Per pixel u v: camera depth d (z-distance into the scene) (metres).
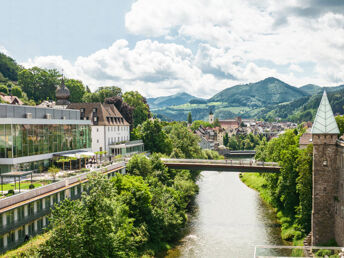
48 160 51.34
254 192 79.62
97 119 83.19
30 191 33.91
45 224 36.50
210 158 112.56
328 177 44.41
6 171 42.47
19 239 31.98
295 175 54.44
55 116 56.75
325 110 45.50
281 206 61.88
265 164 62.50
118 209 36.84
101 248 31.19
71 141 58.94
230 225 54.78
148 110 138.62
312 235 45.06
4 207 30.11
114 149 84.00
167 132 112.12
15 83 192.62
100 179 33.03
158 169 63.84
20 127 44.12
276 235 50.03
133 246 40.38
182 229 53.22
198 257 42.44
